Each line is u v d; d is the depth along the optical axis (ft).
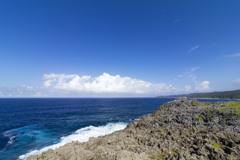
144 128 93.81
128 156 41.57
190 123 84.48
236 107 94.94
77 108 337.72
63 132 124.26
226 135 61.05
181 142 63.72
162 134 75.25
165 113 119.24
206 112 95.71
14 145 94.22
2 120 183.42
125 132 89.92
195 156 48.26
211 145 52.75
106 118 191.62
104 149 48.32
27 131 129.18
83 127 141.69
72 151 48.73
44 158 47.19
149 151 55.21
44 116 214.28
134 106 387.14
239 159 44.34
